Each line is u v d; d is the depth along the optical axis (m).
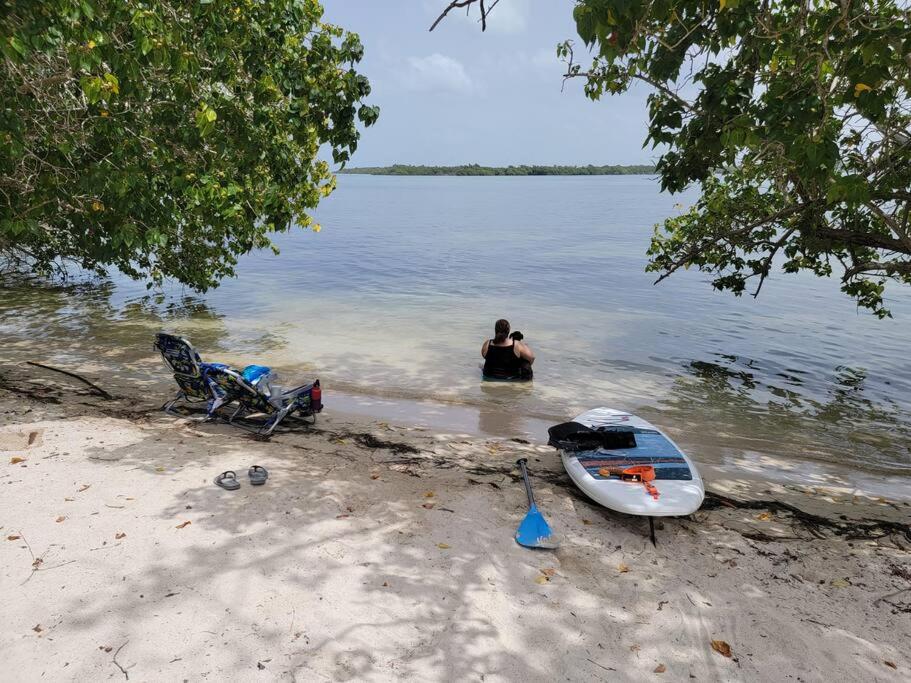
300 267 23.88
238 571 4.17
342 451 6.79
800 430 8.48
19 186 7.10
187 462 6.02
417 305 16.72
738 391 10.05
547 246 31.89
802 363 11.73
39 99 6.79
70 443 6.35
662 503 5.21
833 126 5.04
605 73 6.02
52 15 5.48
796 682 3.47
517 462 6.61
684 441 7.95
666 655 3.64
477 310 16.12
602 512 5.59
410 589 4.13
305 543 4.60
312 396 7.46
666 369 11.21
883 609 4.25
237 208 7.98
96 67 5.94
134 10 5.89
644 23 3.54
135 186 6.86
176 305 16.05
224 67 7.32
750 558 4.88
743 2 4.20
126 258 11.39
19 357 10.57
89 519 4.73
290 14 7.94
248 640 3.51
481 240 35.03
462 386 9.91
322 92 8.45
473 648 3.59
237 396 7.30
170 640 3.46
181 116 7.37
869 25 4.02
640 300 17.80
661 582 4.45
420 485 5.93
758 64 4.87
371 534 4.83
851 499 6.38
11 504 4.91
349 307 16.28
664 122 5.33
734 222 9.64
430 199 96.44
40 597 3.76
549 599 4.14
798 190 7.25
